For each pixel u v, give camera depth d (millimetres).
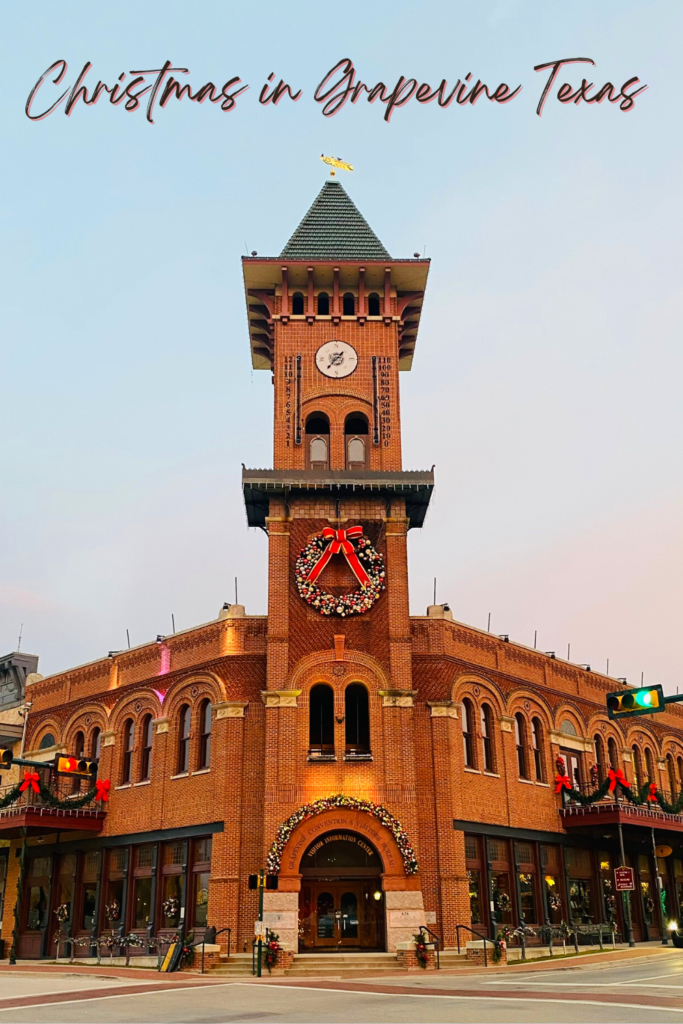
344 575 37375
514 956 34906
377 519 38062
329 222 44344
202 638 39000
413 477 37875
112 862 40125
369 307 42812
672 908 48688
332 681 35625
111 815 40500
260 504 39281
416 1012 17484
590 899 43312
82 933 40156
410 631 37812
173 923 36594
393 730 35000
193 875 36344
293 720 34938
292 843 33219
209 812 36000
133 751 40594
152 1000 20891
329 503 38219
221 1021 16453
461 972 29312
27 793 41656
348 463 39719
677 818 45125
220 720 36656
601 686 48562
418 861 34344
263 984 25438
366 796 34062
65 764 32188
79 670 45031
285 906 32344
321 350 41312
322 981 26422
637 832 44844
